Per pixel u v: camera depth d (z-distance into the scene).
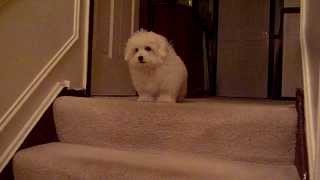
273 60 4.99
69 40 1.95
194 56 4.02
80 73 2.08
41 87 1.73
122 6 2.91
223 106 1.64
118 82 2.88
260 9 5.03
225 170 1.33
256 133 1.49
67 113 1.75
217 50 5.19
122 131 1.66
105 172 1.35
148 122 1.63
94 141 1.71
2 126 1.49
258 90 5.07
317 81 1.05
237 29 5.16
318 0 1.10
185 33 3.72
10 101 1.54
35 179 1.46
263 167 1.40
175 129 1.60
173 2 3.61
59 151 1.57
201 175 1.28
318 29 1.09
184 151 1.59
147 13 3.26
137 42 2.18
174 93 2.17
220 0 5.18
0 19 1.47
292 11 4.69
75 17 2.01
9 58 1.53
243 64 5.14
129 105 1.67
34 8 1.69
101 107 1.71
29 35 1.65
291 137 1.46
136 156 1.51
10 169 1.52
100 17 2.61
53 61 1.82
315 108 1.09
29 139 1.64
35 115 1.68
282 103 3.17
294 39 4.70
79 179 1.38
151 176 1.29
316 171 0.87
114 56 2.81
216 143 1.54
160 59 2.13
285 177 1.26
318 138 0.87
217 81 5.22
